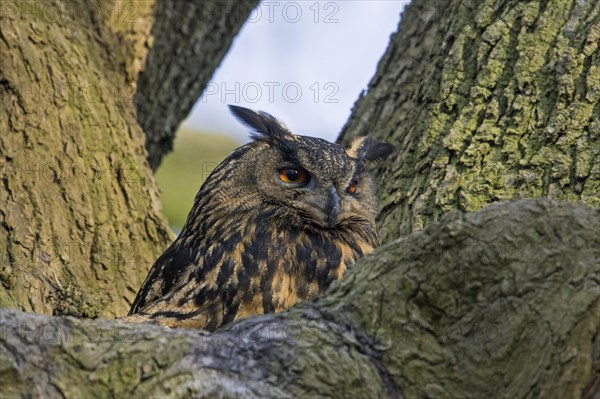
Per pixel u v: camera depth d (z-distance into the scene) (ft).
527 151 32.55
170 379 21.53
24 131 38.09
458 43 36.78
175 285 33.55
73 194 38.01
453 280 22.57
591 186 30.71
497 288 22.48
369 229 36.52
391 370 22.57
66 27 42.47
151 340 22.07
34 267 35.45
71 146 38.86
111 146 40.06
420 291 22.81
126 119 42.83
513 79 34.32
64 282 35.88
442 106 35.68
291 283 33.32
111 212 38.73
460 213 22.97
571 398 21.50
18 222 36.24
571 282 22.16
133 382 21.53
